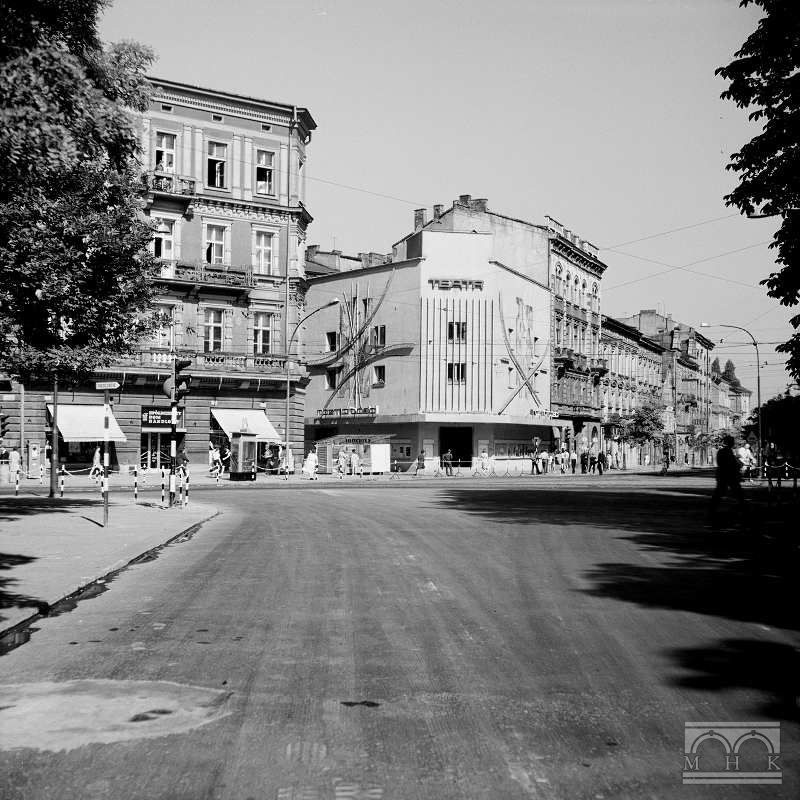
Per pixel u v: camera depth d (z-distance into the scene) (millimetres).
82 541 15117
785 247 16969
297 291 49000
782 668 6715
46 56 10094
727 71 16219
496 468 56281
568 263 70438
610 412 79188
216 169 46375
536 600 9656
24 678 6477
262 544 15234
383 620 8555
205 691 6098
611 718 5504
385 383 57438
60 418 40562
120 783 4449
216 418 45688
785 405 44125
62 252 16859
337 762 4730
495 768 4648
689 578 11289
